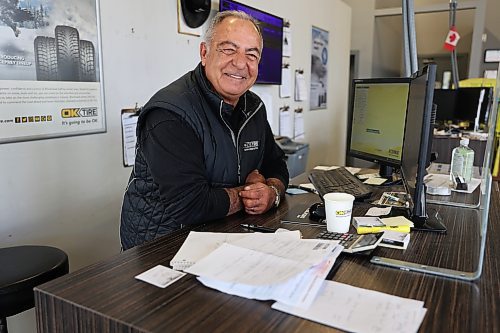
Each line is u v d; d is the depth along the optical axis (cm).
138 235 136
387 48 769
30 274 120
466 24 792
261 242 96
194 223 121
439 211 136
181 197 120
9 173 166
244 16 138
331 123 536
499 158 283
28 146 172
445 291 78
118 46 208
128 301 74
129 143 221
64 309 75
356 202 144
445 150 343
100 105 201
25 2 164
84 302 74
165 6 235
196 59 263
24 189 172
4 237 167
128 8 212
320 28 463
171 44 242
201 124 131
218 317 69
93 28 193
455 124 461
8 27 159
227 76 134
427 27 824
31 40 167
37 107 173
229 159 141
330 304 73
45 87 175
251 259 85
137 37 219
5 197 166
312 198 152
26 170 172
